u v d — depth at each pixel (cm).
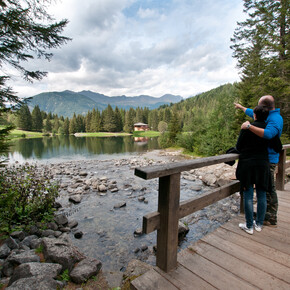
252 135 218
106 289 259
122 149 2955
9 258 284
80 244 396
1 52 387
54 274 251
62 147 3262
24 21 389
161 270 176
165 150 2695
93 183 847
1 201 299
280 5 1391
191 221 495
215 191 232
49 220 458
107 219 514
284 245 218
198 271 175
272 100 225
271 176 244
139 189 781
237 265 184
